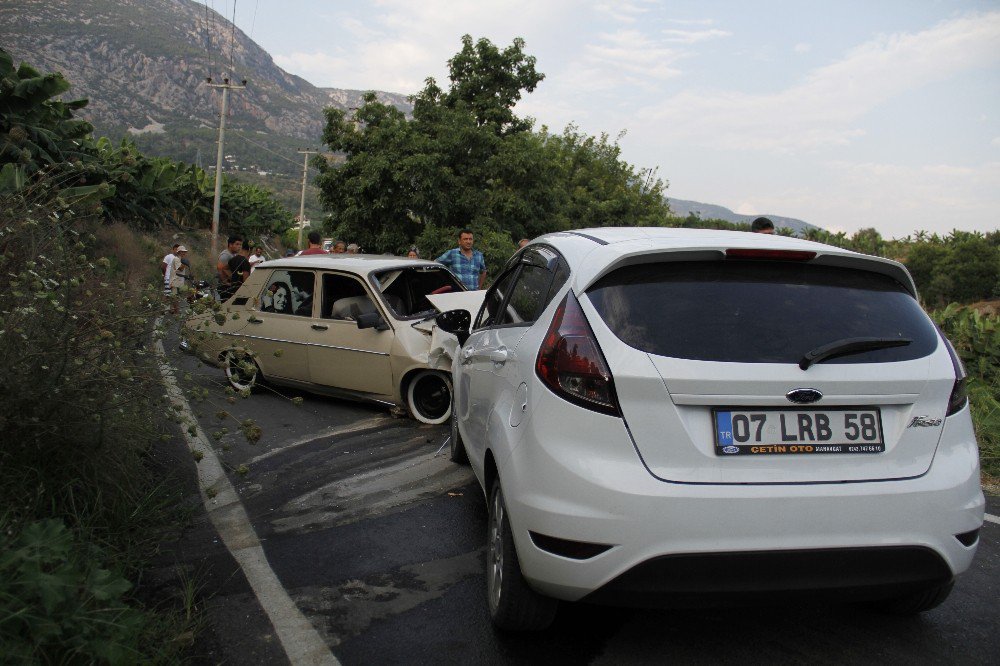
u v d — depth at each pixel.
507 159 17.89
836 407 2.43
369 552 3.66
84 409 3.51
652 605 2.37
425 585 3.30
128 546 3.42
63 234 3.72
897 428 2.47
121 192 26.56
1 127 16.88
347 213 17.89
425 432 6.21
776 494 2.32
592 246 2.89
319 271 7.30
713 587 2.32
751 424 2.39
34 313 3.23
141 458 4.47
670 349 2.41
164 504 3.92
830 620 3.02
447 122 18.23
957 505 2.44
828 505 2.33
